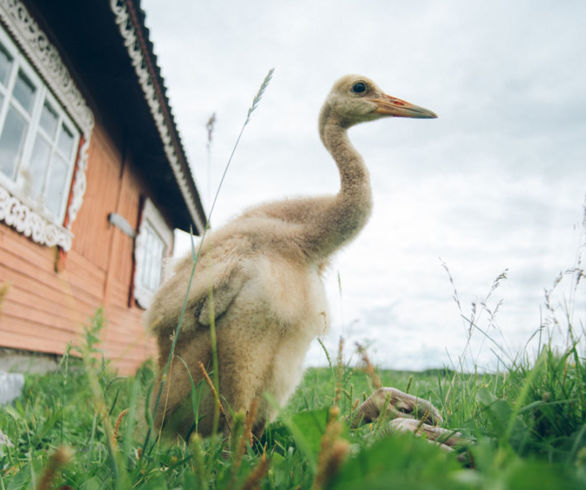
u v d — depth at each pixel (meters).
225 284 0.34
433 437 0.22
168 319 0.36
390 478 0.08
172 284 0.38
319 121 0.47
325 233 0.37
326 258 0.39
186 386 0.34
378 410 0.30
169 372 0.35
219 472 0.17
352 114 0.45
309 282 0.37
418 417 0.30
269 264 0.35
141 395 0.36
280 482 0.18
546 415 0.21
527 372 0.28
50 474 0.12
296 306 0.35
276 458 0.20
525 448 0.19
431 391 0.39
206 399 0.34
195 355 0.35
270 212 0.41
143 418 0.35
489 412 0.20
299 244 0.37
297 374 0.37
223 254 0.36
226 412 0.33
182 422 0.34
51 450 0.28
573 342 0.24
